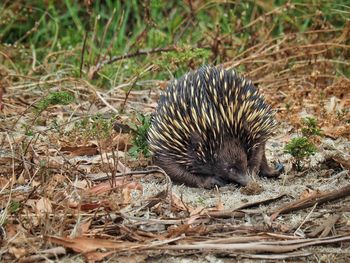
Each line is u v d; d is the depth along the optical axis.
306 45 16.23
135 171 10.42
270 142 12.73
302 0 18.34
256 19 17.34
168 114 10.15
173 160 10.27
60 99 11.79
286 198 9.46
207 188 10.19
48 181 9.65
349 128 12.77
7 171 10.62
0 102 14.17
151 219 8.62
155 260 7.84
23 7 19.28
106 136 11.76
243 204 9.10
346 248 8.08
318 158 11.43
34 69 16.97
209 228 8.39
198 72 10.27
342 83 15.49
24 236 8.05
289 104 14.75
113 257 7.86
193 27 18.44
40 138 12.59
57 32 18.17
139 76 15.34
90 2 17.25
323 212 8.92
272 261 7.84
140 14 19.61
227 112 9.71
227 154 9.79
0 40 18.19
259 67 16.58
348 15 17.67
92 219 8.64
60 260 7.84
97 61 17.00
